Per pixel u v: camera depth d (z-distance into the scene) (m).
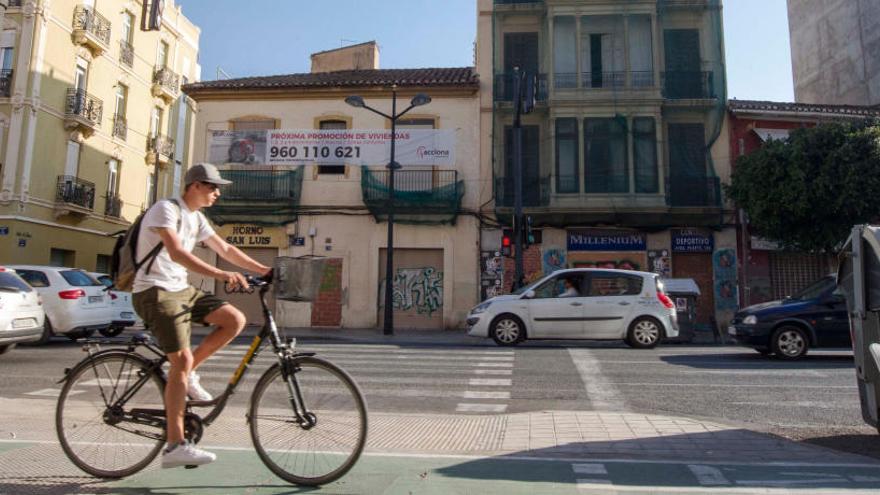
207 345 3.89
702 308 21.38
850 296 5.79
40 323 10.80
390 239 19.61
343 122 23.28
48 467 4.17
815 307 11.50
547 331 14.09
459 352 12.66
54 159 25.00
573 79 22.34
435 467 4.32
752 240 21.30
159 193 32.06
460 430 5.72
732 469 4.36
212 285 21.64
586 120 22.02
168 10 32.91
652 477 4.14
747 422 6.45
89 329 13.14
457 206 21.94
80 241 26.39
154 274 3.74
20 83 23.75
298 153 22.52
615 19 22.64
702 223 21.39
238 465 4.25
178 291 3.82
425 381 8.96
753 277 21.31
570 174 21.95
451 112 22.92
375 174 22.47
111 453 3.98
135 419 3.97
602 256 21.78
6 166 23.39
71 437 4.02
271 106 23.41
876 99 27.86
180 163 34.53
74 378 4.07
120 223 28.89
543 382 8.85
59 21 25.11
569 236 21.89
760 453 4.90
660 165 21.59
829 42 30.92
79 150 26.36
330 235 22.52
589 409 7.13
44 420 5.78
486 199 22.38
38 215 24.19
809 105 22.86
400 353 12.46
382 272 22.39
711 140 21.95
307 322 22.06
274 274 4.03
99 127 27.33
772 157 18.95
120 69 28.89
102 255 28.02
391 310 19.39
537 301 14.23
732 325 11.98
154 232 3.73
